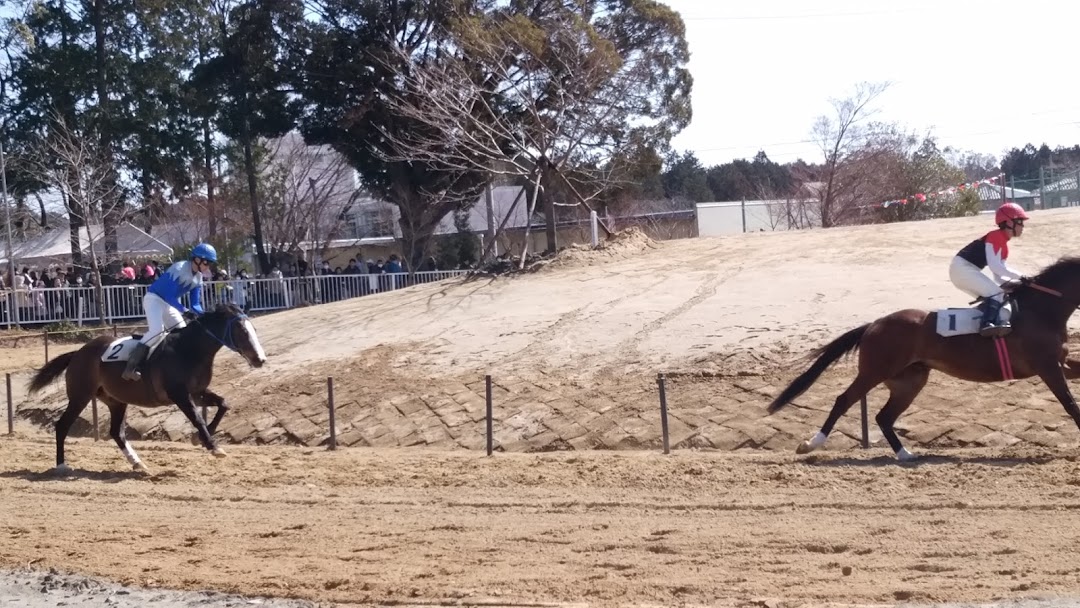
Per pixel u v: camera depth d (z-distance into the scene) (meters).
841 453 13.52
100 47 46.38
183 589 8.20
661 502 11.09
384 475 13.47
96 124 45.22
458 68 33.41
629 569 8.32
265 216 49.16
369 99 39.69
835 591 7.39
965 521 9.46
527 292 24.58
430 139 36.88
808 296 20.48
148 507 11.86
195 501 12.14
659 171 41.72
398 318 24.06
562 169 33.44
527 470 13.48
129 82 47.38
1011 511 9.75
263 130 43.31
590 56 33.28
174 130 48.38
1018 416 14.17
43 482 13.59
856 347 13.14
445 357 20.41
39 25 46.03
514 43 33.06
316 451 16.55
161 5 46.72
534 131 32.97
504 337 21.05
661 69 39.47
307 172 49.16
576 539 9.50
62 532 10.51
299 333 24.28
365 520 10.81
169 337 14.33
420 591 7.77
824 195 46.03
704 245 28.56
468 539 9.69
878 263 22.48
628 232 29.62
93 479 13.79
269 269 46.06
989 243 12.46
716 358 17.91
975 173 65.94
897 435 14.35
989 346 12.38
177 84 48.12
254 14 40.69
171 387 14.15
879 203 42.72
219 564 8.98
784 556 8.55
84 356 14.46
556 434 16.30
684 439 15.41
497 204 53.94
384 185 44.28
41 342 31.44
